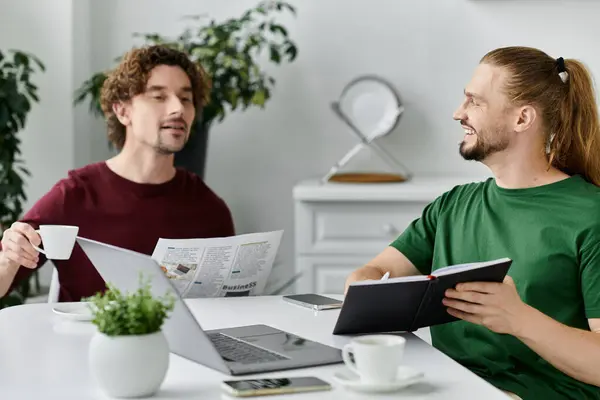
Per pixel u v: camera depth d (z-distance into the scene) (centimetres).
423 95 423
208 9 428
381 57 423
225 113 419
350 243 380
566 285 195
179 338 157
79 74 417
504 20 417
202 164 388
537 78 203
